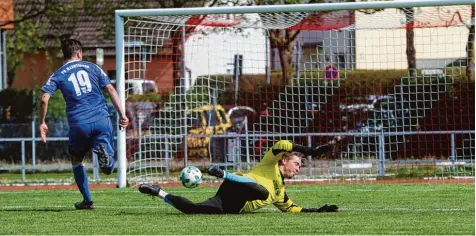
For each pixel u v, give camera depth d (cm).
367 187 2947
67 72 2131
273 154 1933
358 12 3381
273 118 3775
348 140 3753
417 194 2611
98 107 2133
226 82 4294
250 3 4747
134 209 2200
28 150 4494
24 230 1753
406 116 4147
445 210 2086
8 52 6931
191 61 4278
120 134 3139
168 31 3728
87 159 4359
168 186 3139
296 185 3114
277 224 1758
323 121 4125
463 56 4150
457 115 4003
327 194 2673
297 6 3078
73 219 1952
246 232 1647
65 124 4650
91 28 7394
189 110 4100
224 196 1952
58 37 5812
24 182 3519
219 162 3947
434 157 3725
